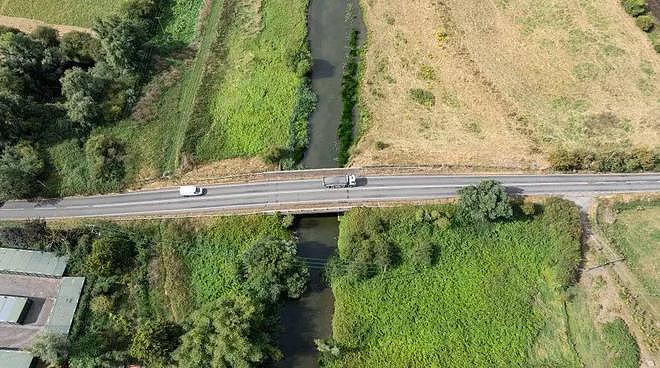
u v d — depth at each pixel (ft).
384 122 383.04
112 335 292.61
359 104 391.65
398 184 348.59
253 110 385.29
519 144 371.56
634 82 402.52
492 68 409.90
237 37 426.51
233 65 410.52
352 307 304.91
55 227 329.31
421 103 391.86
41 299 305.32
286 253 303.48
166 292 310.86
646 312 308.19
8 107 342.44
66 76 364.79
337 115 387.96
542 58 415.64
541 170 358.02
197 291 311.68
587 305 311.27
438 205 335.06
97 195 345.72
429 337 297.33
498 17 440.45
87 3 440.04
